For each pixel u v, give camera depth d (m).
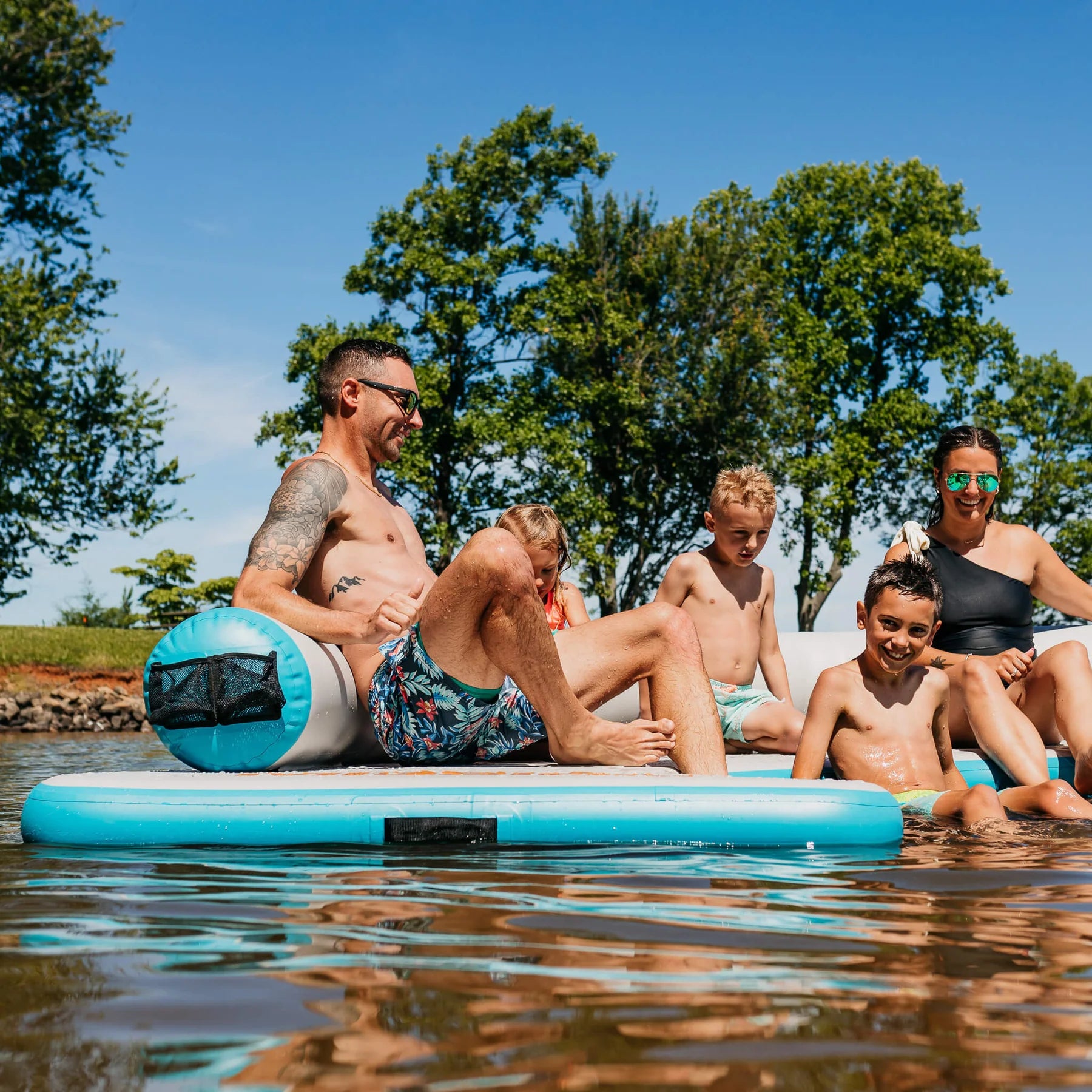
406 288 24.38
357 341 3.83
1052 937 1.46
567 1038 1.02
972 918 1.59
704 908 1.66
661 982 1.21
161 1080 0.91
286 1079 0.91
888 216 27.81
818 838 2.43
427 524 23.41
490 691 3.11
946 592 4.48
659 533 25.25
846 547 25.31
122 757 7.25
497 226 25.00
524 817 2.43
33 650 15.43
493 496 24.00
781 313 26.59
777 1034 1.03
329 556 3.58
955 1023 1.07
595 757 3.04
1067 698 3.68
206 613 3.17
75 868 2.08
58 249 20.39
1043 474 30.14
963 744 4.14
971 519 4.50
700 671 3.19
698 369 24.19
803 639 5.36
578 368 24.31
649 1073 0.93
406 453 22.59
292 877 1.96
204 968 1.28
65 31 20.06
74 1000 1.14
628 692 4.91
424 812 2.43
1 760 6.76
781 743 4.37
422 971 1.26
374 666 3.40
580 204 25.08
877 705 3.62
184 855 2.25
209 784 2.51
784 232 27.69
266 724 3.06
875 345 27.23
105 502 19.61
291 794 2.45
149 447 19.97
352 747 3.53
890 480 26.89
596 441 24.36
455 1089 0.89
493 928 1.50
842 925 1.54
